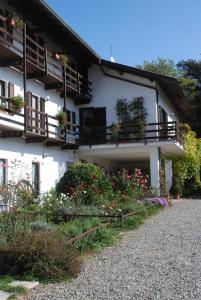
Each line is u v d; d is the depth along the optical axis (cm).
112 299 627
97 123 2458
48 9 1739
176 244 1047
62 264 745
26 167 1833
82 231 1026
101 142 2322
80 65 2492
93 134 2341
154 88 2377
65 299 632
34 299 634
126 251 972
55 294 655
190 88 4600
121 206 1519
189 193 2997
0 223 938
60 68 2197
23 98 1683
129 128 2333
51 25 1958
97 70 2483
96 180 1631
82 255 922
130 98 2416
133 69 2364
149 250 980
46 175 2012
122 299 625
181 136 2600
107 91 2458
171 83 2397
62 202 1450
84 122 2480
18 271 735
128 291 663
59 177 2142
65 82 2084
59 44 2170
